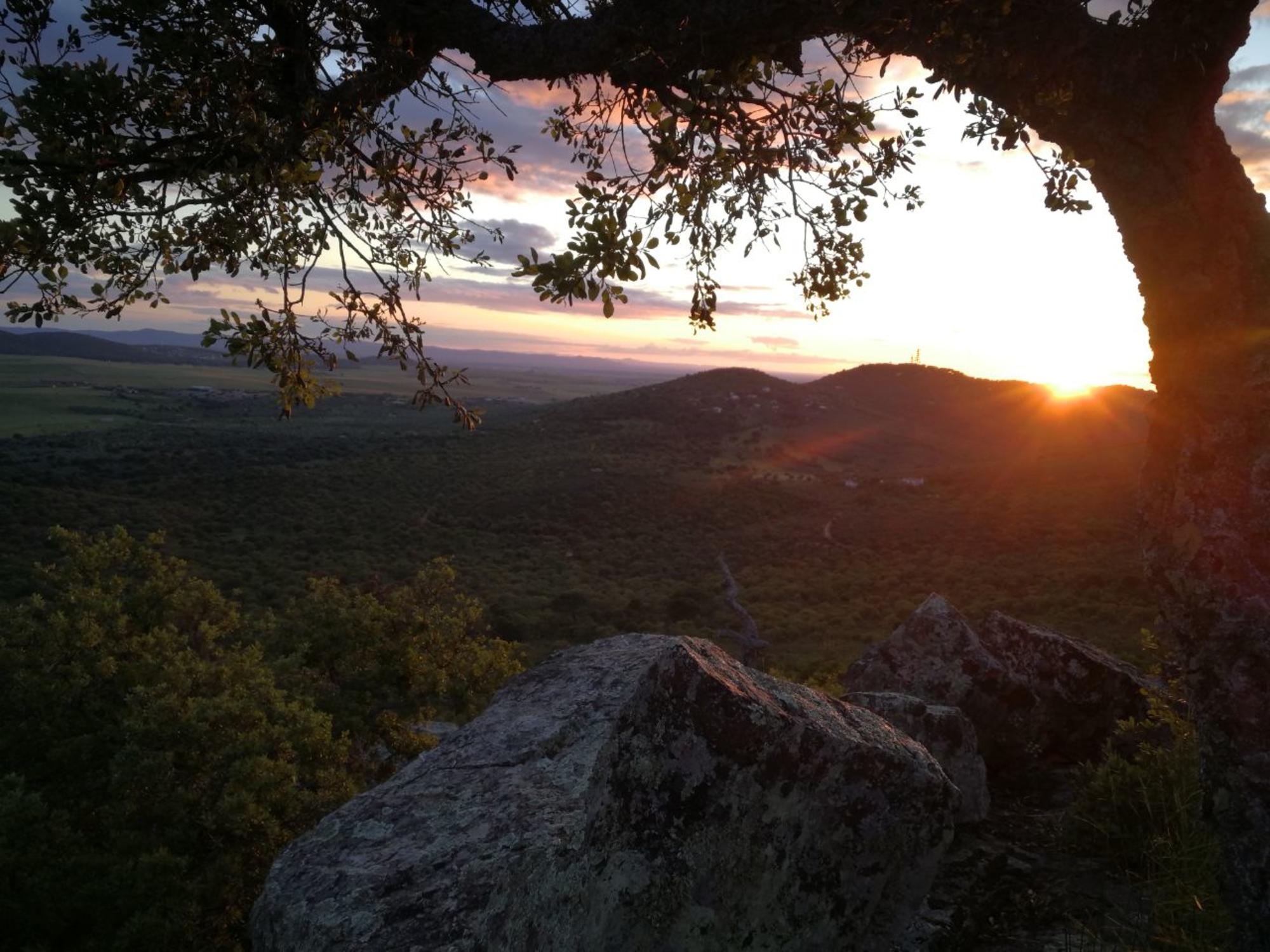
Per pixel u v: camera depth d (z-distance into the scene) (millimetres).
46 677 15281
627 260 2455
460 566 87938
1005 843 4383
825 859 2180
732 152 3500
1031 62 2352
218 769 12844
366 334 3449
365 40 3217
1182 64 2219
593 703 4426
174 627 17406
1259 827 2178
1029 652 6281
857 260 3795
